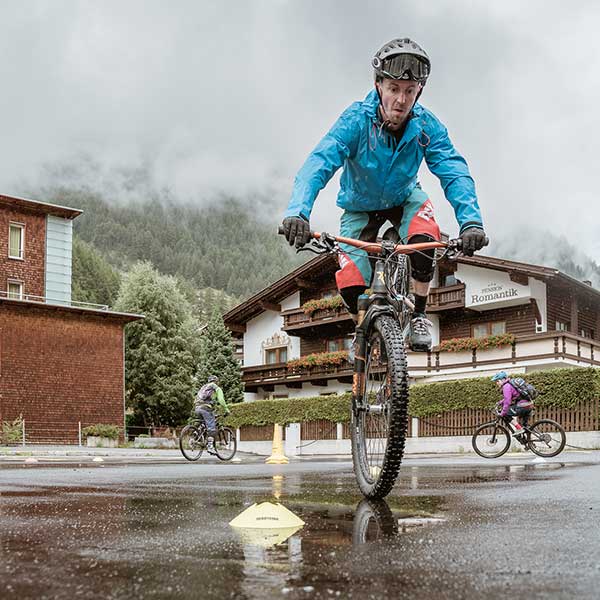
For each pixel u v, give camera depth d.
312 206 3.69
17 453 21.66
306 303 37.78
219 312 46.41
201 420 15.29
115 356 33.78
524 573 1.69
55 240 35.53
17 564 1.82
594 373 19.61
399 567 1.76
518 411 13.61
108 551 2.01
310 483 5.01
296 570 1.73
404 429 3.29
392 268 3.79
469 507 3.09
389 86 3.76
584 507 3.07
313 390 39.53
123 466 9.74
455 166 3.96
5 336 30.64
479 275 32.34
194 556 1.92
